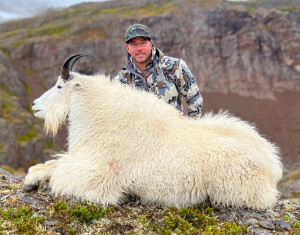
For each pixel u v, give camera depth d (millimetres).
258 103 92000
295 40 98750
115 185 3490
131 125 3520
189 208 3424
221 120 3695
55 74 75188
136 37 4082
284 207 3803
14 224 2947
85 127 3662
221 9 95250
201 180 3359
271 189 3430
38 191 3707
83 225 3098
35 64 76438
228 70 95750
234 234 2994
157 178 3396
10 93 58656
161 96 4410
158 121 3545
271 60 98125
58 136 4082
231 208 3494
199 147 3424
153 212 3453
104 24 88000
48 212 3229
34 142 45344
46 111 3930
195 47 93938
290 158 67875
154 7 101750
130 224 3197
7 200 3420
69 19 94250
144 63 4375
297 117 85000
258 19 98812
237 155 3373
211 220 3256
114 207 3484
